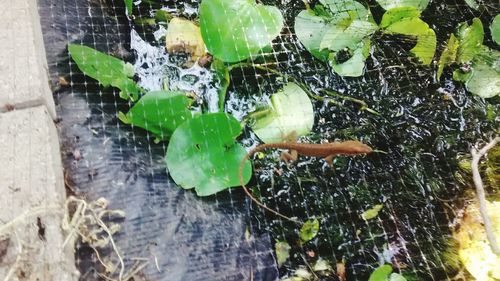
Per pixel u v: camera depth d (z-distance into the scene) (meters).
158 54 0.44
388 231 0.38
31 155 0.33
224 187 0.37
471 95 0.45
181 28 0.44
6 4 0.38
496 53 0.46
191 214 0.37
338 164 0.41
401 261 0.37
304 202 0.39
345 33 0.46
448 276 0.37
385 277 0.35
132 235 0.35
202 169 0.37
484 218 0.38
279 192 0.39
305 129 0.41
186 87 0.42
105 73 0.40
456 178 0.41
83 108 0.39
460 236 0.38
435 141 0.43
